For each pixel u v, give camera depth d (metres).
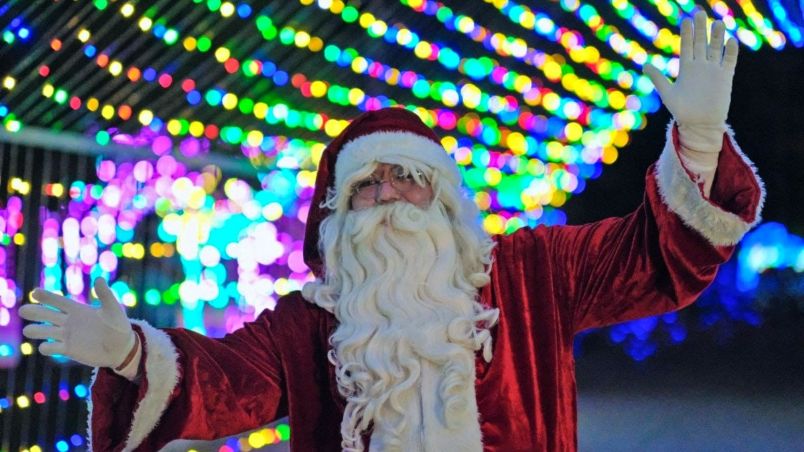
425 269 2.73
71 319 2.50
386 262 2.74
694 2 7.83
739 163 2.55
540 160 10.30
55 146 5.86
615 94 9.48
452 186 2.89
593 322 2.73
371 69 6.64
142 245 6.46
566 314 2.72
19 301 5.77
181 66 5.73
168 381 2.57
